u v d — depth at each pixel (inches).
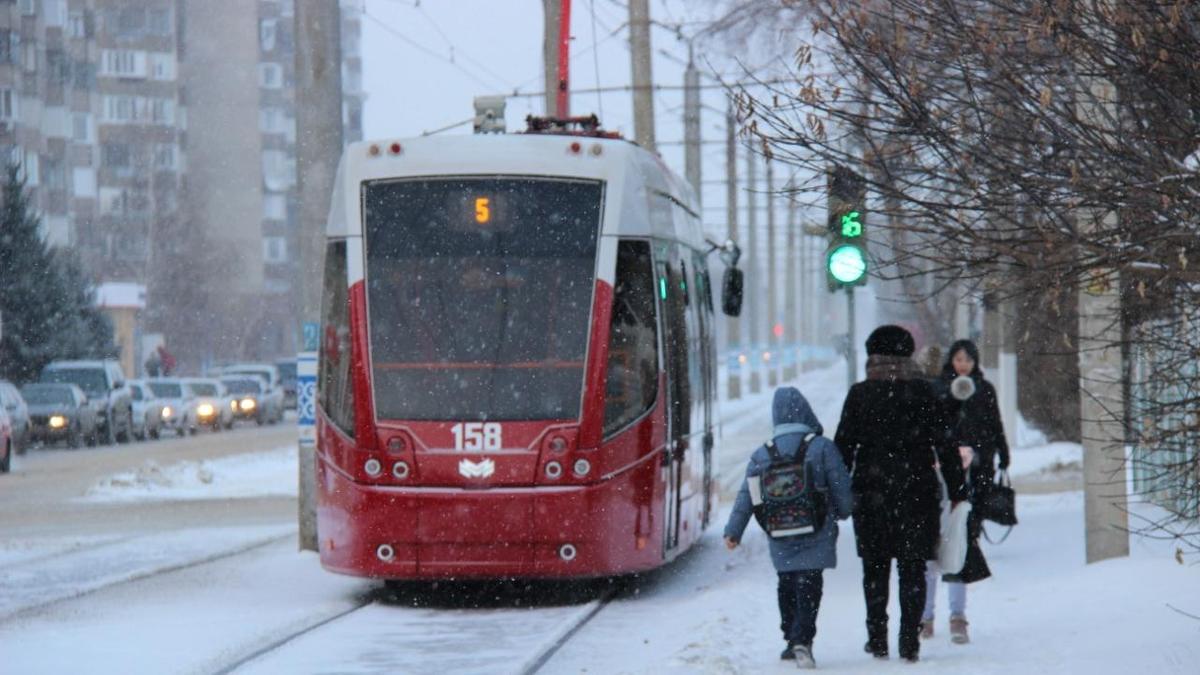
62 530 2183.8
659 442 1429.6
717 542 1931.6
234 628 1262.3
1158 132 776.9
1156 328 844.6
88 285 6176.2
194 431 5251.0
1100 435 1358.3
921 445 1025.5
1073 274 789.2
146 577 1628.9
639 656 1120.2
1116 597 1195.9
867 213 810.2
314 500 1825.8
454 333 1403.8
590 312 1407.5
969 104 780.6
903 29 784.3
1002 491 1411.2
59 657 1111.0
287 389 6973.4
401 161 1444.4
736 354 6943.9
